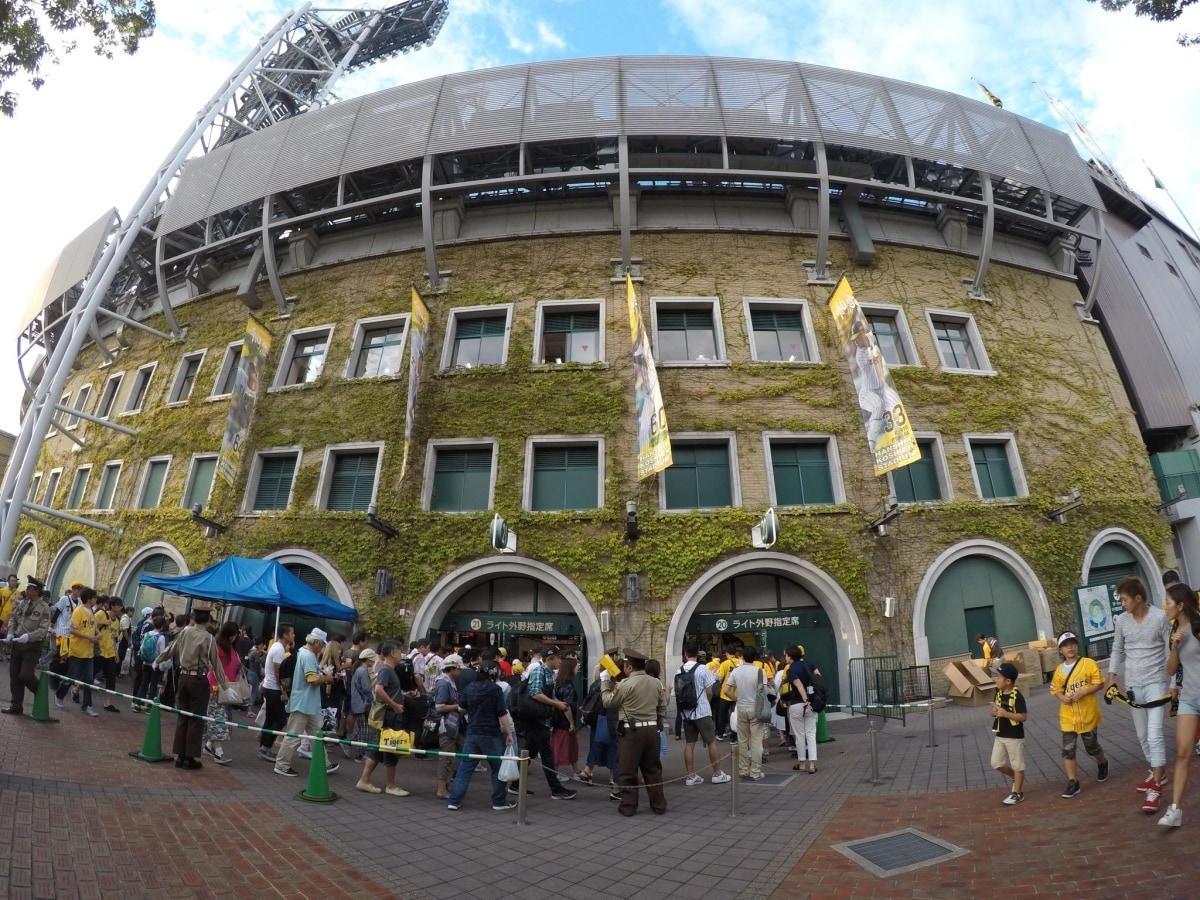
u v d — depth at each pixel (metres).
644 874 5.72
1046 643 16.20
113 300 27.38
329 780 8.74
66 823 5.56
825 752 11.42
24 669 9.45
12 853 4.79
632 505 15.96
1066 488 18.64
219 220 23.34
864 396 16.45
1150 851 5.12
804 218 19.83
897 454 15.14
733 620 16.45
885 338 19.48
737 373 17.97
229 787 7.55
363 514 17.41
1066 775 7.71
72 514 22.92
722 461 17.50
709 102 19.33
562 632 16.39
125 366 25.00
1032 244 22.48
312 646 9.66
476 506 17.41
